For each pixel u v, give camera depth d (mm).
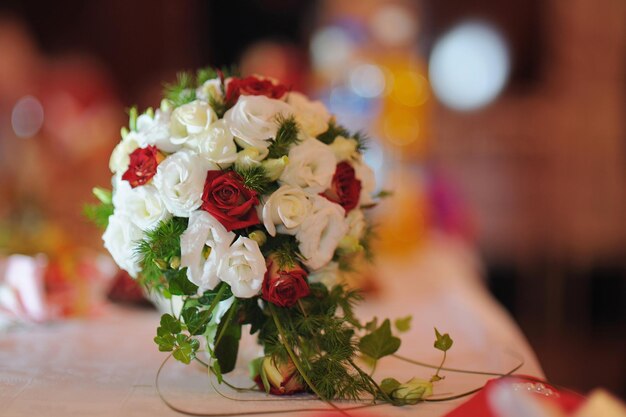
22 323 1492
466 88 5047
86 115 3283
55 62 5129
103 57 5512
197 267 1013
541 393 964
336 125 1196
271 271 1025
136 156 1055
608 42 4898
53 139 3176
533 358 1268
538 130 5016
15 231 1812
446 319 1604
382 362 1260
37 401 1038
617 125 4941
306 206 1037
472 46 5016
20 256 1563
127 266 1114
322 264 1059
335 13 2840
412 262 2334
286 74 2941
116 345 1355
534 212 5062
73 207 2857
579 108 4973
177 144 1055
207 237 1009
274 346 1062
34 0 5398
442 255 2473
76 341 1383
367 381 1052
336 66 2725
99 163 3184
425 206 2570
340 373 1045
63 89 3396
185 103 1110
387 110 2549
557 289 5051
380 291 1796
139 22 5504
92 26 5480
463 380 1150
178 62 5570
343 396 1049
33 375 1161
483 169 5086
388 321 1130
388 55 2666
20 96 3467
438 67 5055
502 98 5051
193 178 1006
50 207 2746
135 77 5551
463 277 2143
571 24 4926
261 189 1026
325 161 1072
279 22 5516
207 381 1135
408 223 2445
